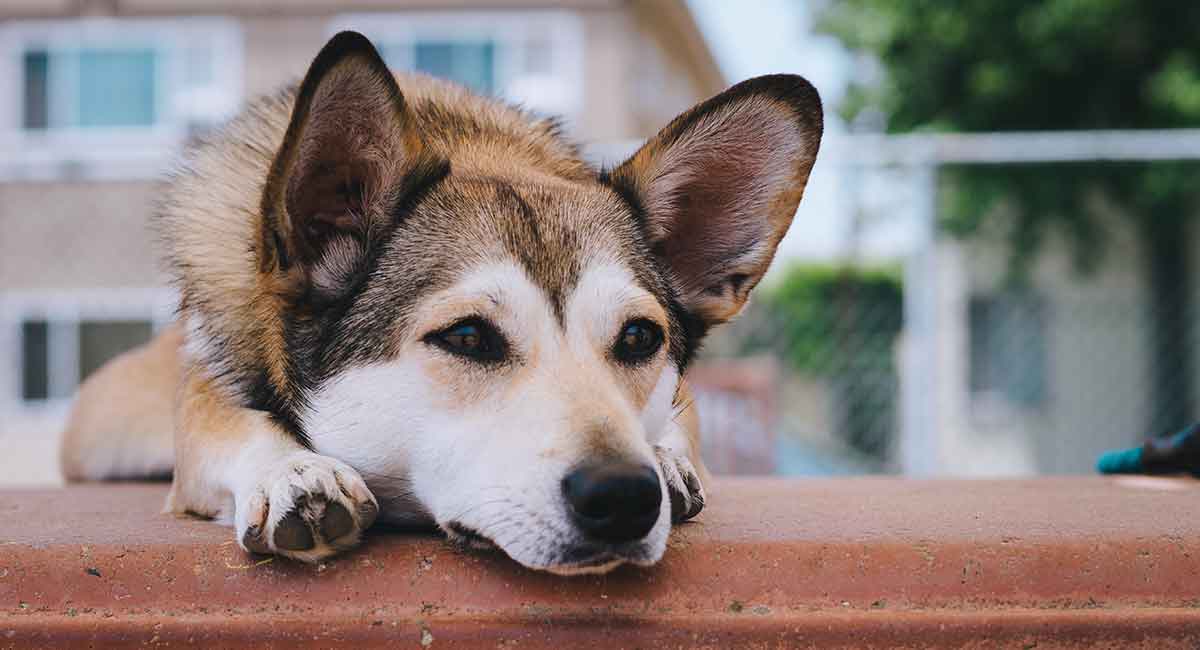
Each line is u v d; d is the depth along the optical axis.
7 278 2.32
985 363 3.18
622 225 0.75
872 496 0.81
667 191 0.77
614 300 0.70
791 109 0.76
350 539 0.64
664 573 0.64
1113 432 2.89
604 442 0.62
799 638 0.63
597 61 3.36
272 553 0.63
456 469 0.66
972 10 3.36
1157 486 0.87
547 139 0.87
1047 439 3.00
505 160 0.81
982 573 0.64
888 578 0.64
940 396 1.53
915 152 1.52
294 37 3.33
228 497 0.71
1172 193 3.21
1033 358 3.14
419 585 0.63
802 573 0.64
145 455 1.04
